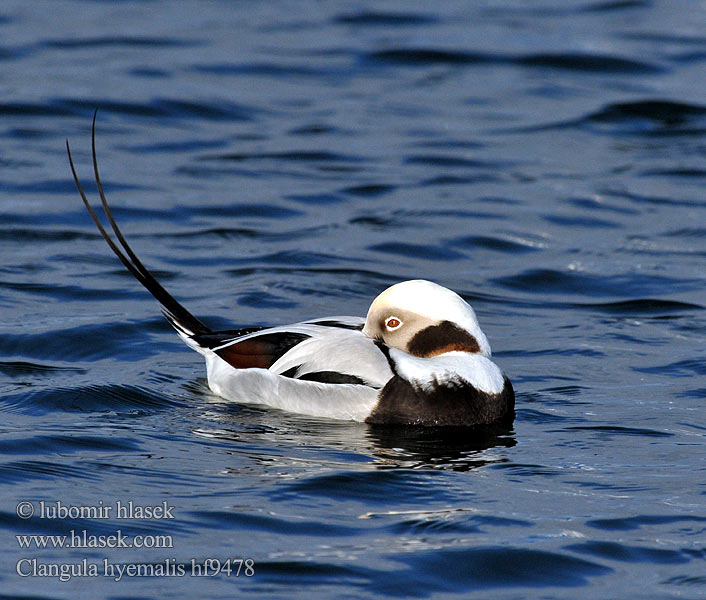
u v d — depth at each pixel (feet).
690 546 26.58
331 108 82.69
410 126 78.89
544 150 74.38
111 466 31.04
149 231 58.08
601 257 55.52
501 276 52.70
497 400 35.37
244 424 34.88
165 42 98.07
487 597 24.54
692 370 40.29
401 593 24.68
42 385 37.93
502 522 27.84
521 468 31.42
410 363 35.24
